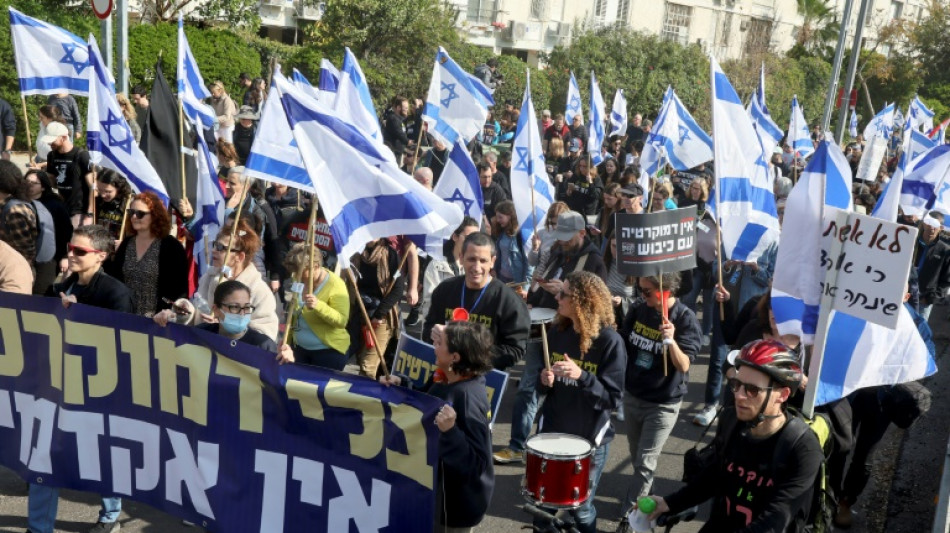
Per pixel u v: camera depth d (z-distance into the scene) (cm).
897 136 2528
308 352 669
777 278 483
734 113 788
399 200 484
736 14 4716
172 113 821
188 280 702
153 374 512
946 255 1014
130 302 593
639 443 611
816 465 376
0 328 549
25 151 1800
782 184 1200
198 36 2122
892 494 716
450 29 2752
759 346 382
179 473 511
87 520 603
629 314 632
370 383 457
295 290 487
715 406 846
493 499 668
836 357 480
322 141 479
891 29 4512
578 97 1805
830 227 464
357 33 2552
